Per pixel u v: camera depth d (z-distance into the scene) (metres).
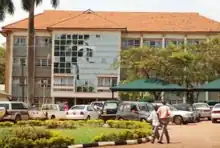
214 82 42.91
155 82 44.06
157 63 57.72
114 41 74.94
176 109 40.69
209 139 23.73
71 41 75.56
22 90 72.56
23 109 37.78
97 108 44.41
